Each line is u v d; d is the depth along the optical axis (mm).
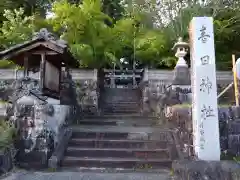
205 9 14055
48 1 17344
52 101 7980
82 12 12352
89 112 11016
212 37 5324
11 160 5836
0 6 15828
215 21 13062
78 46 11961
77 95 11703
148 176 5395
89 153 6480
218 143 5035
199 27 5344
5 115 6762
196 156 5152
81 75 12297
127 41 14797
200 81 5219
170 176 5375
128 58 16391
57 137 6723
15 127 6219
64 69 9609
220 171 4699
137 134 7223
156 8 14820
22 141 6145
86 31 12828
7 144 5758
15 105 6410
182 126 6641
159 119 9594
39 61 8336
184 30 13953
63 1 13656
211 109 5129
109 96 13672
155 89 11758
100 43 12812
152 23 15539
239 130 5785
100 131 7375
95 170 5910
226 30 13445
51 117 6598
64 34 12820
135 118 9945
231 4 13570
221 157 5473
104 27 12930
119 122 9125
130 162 6082
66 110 7785
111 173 5656
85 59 12320
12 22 13352
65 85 9164
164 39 14359
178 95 9719
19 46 7668
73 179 5211
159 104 10648
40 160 6051
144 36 14867
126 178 5266
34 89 6770
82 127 8227
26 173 5625
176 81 10102
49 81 8023
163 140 6922
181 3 14344
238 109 5922
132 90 14117
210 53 5273
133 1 15211
